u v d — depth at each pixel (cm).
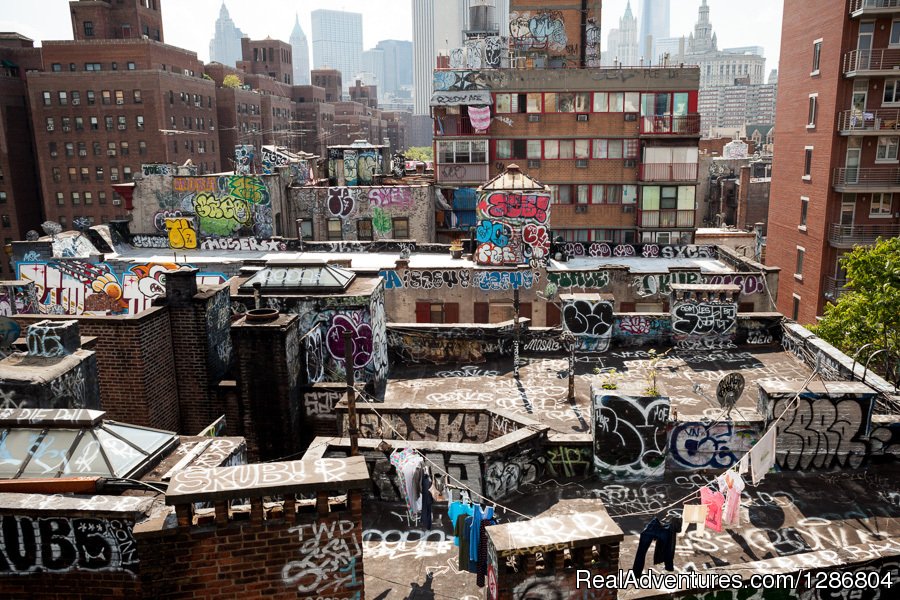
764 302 3134
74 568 856
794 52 4491
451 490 1115
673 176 4703
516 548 803
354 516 817
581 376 1766
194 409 1709
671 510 1176
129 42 9306
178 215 4253
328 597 831
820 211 4166
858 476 1266
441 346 1955
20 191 9394
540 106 4791
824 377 1677
